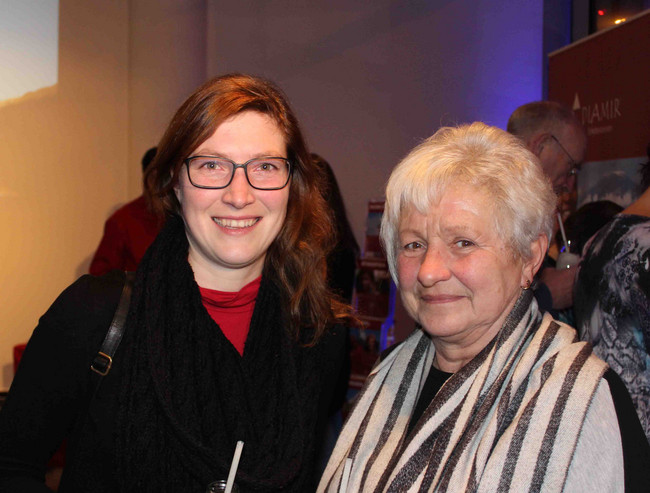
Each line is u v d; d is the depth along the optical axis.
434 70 4.06
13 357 3.77
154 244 1.30
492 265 1.06
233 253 1.20
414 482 1.05
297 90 4.37
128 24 4.45
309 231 1.41
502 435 1.01
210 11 4.29
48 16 3.94
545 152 2.71
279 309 1.38
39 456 1.16
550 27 3.74
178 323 1.23
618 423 0.99
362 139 4.27
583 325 1.67
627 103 2.52
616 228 1.62
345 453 1.22
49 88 3.97
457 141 1.14
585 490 0.95
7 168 3.77
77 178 4.18
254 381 1.29
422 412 1.18
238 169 1.17
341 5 4.26
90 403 1.15
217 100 1.16
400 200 1.13
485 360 1.10
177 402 1.16
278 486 1.16
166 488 1.14
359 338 3.71
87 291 1.20
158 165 1.22
